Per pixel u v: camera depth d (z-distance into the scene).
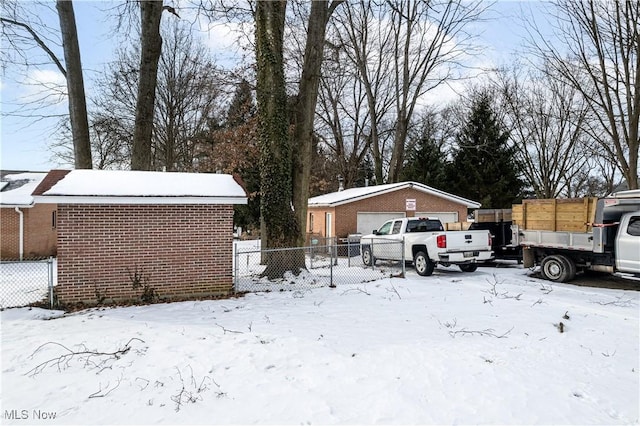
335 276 13.09
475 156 33.12
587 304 9.14
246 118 22.41
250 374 5.47
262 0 12.38
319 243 23.28
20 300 10.45
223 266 10.53
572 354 6.17
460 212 24.56
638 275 11.38
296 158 13.14
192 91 30.77
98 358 6.04
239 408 4.59
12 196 20.11
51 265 9.12
